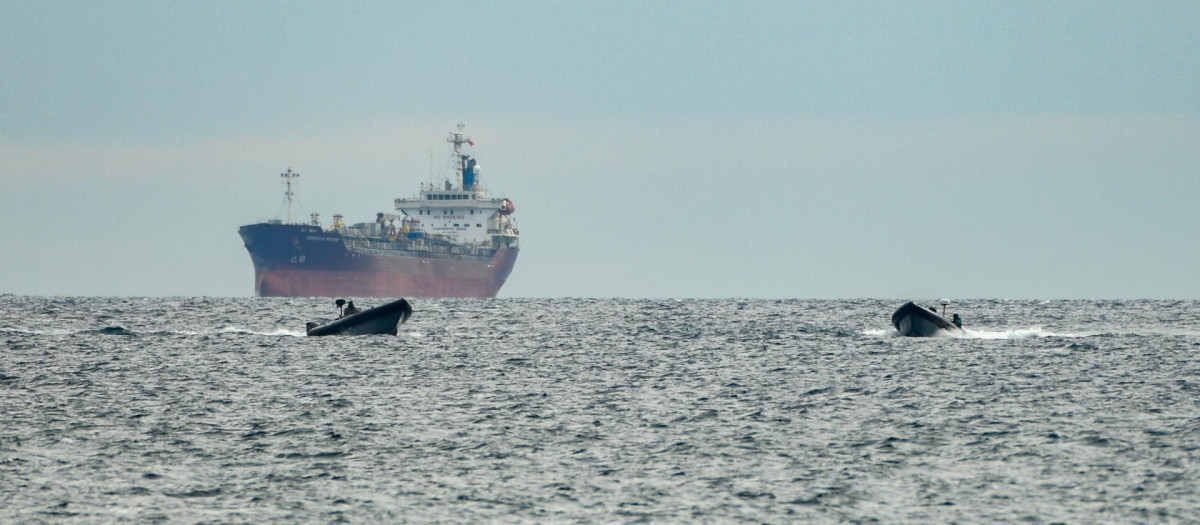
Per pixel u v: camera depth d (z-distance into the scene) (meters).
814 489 132.50
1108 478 135.88
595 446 155.38
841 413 182.38
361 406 189.25
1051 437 159.38
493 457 148.50
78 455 147.88
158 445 154.88
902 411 183.75
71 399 194.50
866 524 120.06
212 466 143.00
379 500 127.88
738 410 185.75
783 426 170.50
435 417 178.62
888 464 144.12
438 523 120.25
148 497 128.50
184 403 191.25
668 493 131.12
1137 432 162.38
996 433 163.00
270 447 154.00
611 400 197.88
